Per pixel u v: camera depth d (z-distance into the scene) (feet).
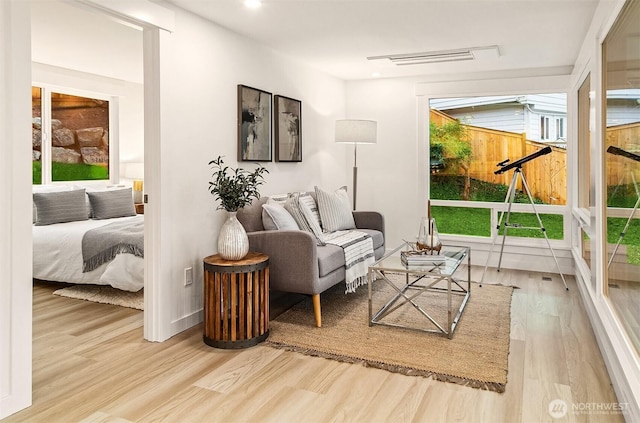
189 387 7.77
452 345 9.51
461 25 11.60
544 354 9.07
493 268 17.03
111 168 20.03
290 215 12.12
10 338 6.91
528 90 16.39
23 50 6.97
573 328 10.55
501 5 10.18
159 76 9.60
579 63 13.67
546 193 16.57
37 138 17.03
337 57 14.87
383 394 7.51
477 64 15.80
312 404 7.20
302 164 15.80
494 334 10.13
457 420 6.72
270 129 13.70
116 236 13.08
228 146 11.87
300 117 15.39
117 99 20.01
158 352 9.27
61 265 13.66
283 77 14.44
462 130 17.70
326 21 11.27
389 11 10.56
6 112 6.83
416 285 14.08
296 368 8.51
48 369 8.47
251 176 10.78
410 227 18.33
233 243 9.71
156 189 9.73
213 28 11.25
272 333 10.27
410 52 14.17
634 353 6.75
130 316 11.55
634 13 6.81
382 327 10.62
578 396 7.39
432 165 18.21
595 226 9.48
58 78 17.28
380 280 15.06
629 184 7.22
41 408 7.08
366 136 16.02
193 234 10.71
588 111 12.44
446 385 7.81
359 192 19.07
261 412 6.95
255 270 9.56
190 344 9.70
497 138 17.20
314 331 10.38
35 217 14.98
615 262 8.27
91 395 7.50
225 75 11.71
